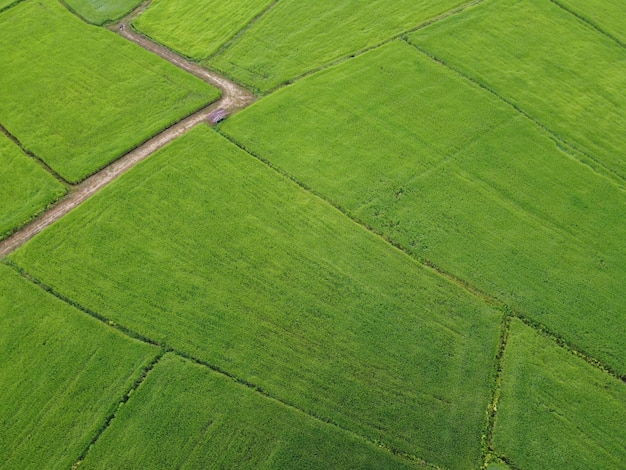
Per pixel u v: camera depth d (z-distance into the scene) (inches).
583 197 1203.9
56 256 1104.2
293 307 1047.0
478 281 1080.8
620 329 1027.9
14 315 1032.8
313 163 1242.0
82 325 1022.4
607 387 969.5
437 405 951.6
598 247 1130.7
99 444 910.4
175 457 900.6
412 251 1119.6
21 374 973.2
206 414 936.9
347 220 1159.6
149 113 1334.9
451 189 1208.2
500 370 986.1
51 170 1245.7
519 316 1044.5
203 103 1350.9
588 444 919.7
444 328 1027.3
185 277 1080.2
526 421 937.5
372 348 1003.9
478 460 906.7
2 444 911.7
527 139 1294.3
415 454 910.4
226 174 1221.7
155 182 1208.2
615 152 1282.0
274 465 896.3
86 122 1317.7
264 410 941.8
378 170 1233.4
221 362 987.9
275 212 1168.2
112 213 1162.6
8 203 1187.3
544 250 1123.3
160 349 999.6
